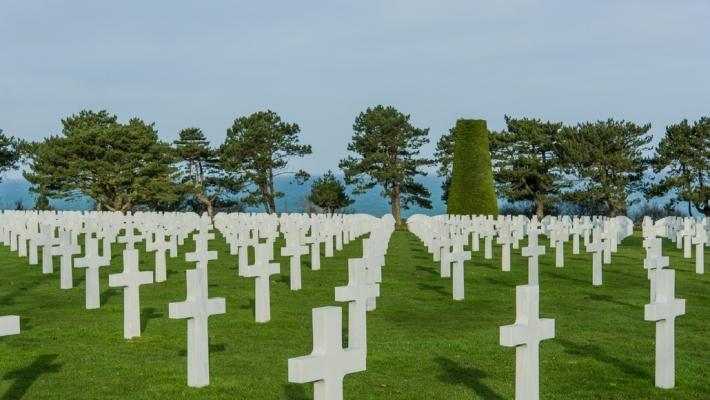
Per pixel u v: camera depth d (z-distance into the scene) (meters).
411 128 66.88
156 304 15.88
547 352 11.66
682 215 63.38
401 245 32.38
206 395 9.20
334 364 6.55
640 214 64.50
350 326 9.01
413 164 66.81
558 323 14.14
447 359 11.11
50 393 9.29
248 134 66.88
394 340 12.47
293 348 11.80
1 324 7.61
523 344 7.75
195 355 9.50
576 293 18.19
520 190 63.59
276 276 20.78
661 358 9.60
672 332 9.59
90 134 57.97
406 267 23.44
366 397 9.22
